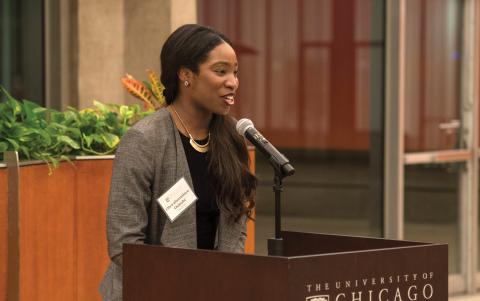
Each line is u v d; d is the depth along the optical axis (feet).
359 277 9.85
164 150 12.09
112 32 25.64
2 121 17.15
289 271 9.34
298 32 28.71
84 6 25.49
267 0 28.27
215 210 12.46
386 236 30.09
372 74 29.78
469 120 31.81
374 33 29.73
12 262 16.34
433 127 30.96
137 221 11.88
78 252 18.16
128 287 10.57
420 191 30.71
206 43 12.15
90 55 25.57
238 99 28.07
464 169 31.81
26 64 25.59
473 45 31.71
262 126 28.48
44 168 17.25
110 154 19.08
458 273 32.07
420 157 30.53
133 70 25.71
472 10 31.65
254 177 12.78
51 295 17.56
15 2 25.45
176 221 12.01
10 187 16.25
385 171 30.07
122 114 20.35
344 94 29.43
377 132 30.04
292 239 11.73
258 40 28.22
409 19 30.14
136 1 25.62
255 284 9.57
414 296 10.34
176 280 10.18
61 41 25.64
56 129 18.01
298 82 28.81
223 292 9.82
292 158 29.04
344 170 29.73
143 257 10.43
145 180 11.94
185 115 12.44
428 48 30.68
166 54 12.39
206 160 12.43
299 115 28.91
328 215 29.66
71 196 17.93
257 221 29.14
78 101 25.64
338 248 11.39
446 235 31.50
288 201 29.27
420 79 30.53
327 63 29.12
